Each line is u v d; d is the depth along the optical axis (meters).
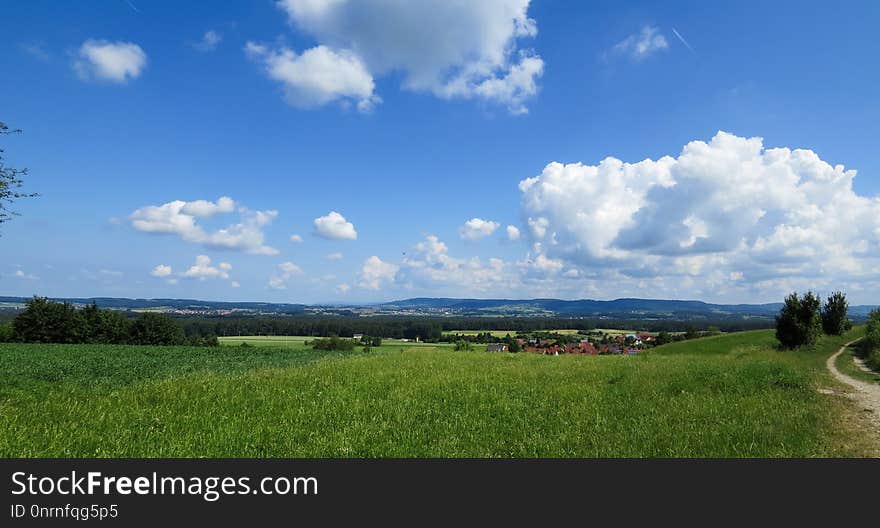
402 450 10.75
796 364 32.00
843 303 62.41
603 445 11.19
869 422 13.85
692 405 15.27
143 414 13.16
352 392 17.55
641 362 30.67
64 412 13.14
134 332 83.19
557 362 30.75
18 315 74.81
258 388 18.03
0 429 10.78
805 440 11.55
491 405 15.42
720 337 63.06
